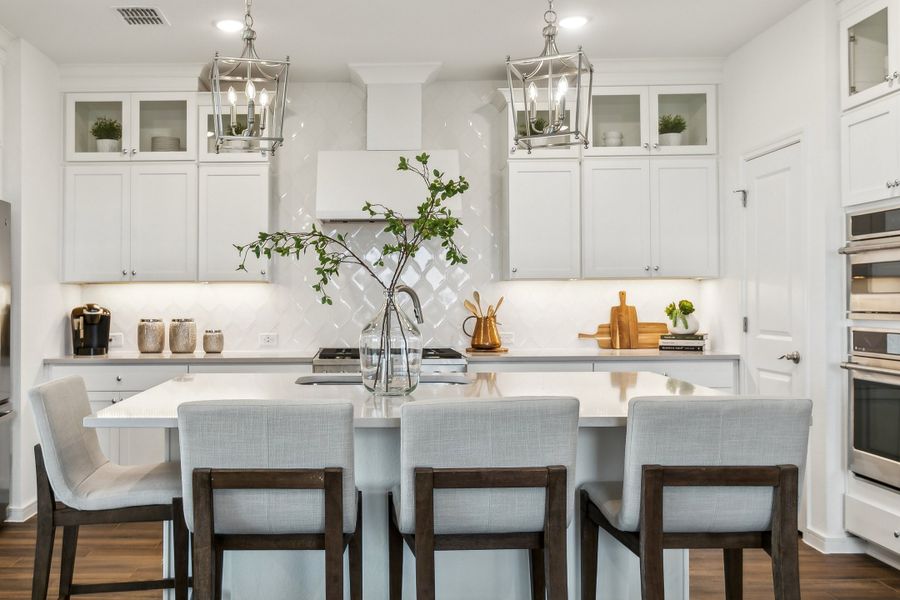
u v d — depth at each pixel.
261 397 2.50
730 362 4.41
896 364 3.10
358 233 4.90
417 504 1.86
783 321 3.90
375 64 4.51
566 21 3.88
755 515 1.95
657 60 4.54
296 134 4.88
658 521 1.90
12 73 4.02
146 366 4.34
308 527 1.92
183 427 1.86
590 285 4.98
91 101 4.54
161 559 3.34
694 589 3.02
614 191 4.61
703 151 4.61
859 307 3.35
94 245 4.54
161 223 4.56
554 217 4.61
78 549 3.47
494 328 4.79
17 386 4.02
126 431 4.31
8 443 3.92
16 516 3.98
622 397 2.51
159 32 3.97
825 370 3.51
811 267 3.61
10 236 3.97
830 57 3.50
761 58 4.11
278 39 4.11
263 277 4.60
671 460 1.92
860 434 3.35
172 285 4.88
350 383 3.01
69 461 2.28
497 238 4.94
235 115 2.47
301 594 2.39
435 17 3.81
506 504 1.92
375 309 4.90
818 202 3.57
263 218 4.59
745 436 1.92
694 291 5.02
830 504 3.51
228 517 1.90
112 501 2.23
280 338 4.88
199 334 4.89
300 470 1.87
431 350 4.54
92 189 4.54
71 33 3.98
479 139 4.93
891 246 3.10
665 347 4.68
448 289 4.93
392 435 2.40
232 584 2.38
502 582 2.43
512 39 4.14
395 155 4.58
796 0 3.64
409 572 2.41
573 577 2.44
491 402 1.89
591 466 2.46
